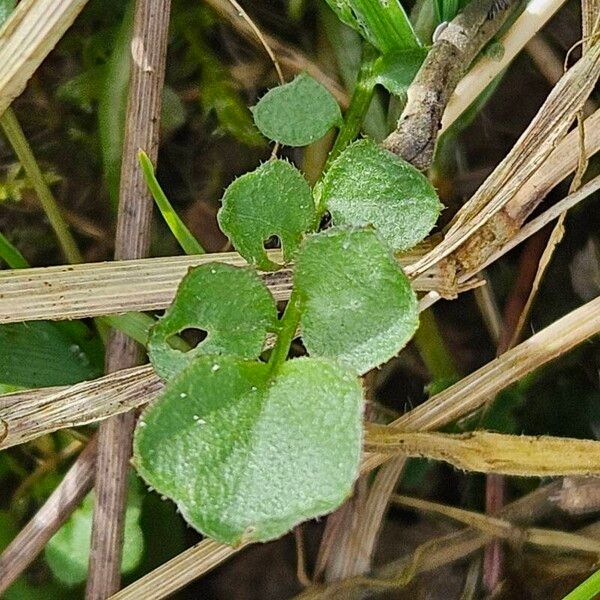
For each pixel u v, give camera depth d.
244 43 0.08
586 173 0.08
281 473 0.05
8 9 0.07
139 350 0.08
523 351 0.07
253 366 0.05
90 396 0.07
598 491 0.08
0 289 0.06
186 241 0.07
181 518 0.08
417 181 0.06
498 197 0.07
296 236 0.06
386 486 0.08
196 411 0.05
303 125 0.07
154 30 0.07
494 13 0.07
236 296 0.05
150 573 0.07
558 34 0.08
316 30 0.08
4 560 0.08
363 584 0.08
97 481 0.07
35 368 0.08
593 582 0.07
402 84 0.07
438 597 0.08
